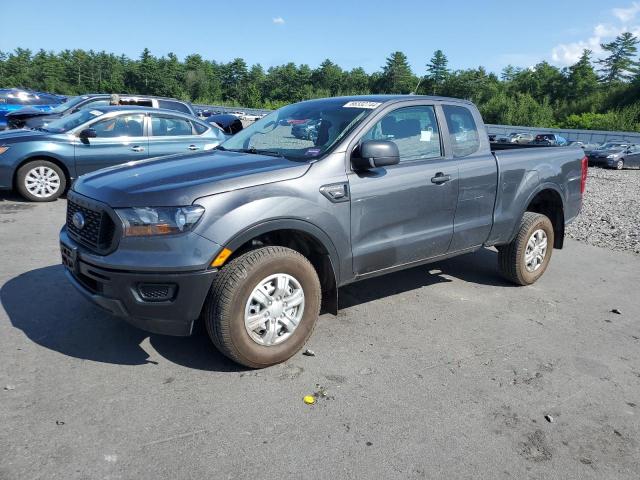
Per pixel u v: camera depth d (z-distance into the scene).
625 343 4.29
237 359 3.39
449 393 3.36
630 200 13.06
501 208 4.98
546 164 5.36
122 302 3.18
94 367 3.46
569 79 104.31
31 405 3.00
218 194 3.24
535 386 3.52
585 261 6.84
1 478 2.42
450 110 4.71
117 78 117.75
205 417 2.97
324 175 3.68
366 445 2.80
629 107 75.88
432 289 5.36
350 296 5.06
